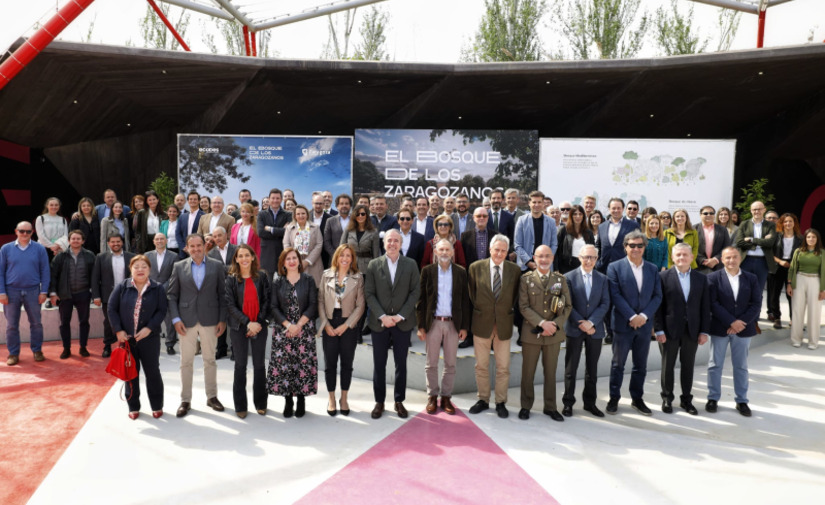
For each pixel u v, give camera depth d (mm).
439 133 13039
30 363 6609
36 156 17328
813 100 13805
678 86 12781
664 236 6895
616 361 5105
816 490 3566
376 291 4945
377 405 4926
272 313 4762
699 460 4027
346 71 12117
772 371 6508
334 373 4941
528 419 4906
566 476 3736
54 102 13398
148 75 12281
